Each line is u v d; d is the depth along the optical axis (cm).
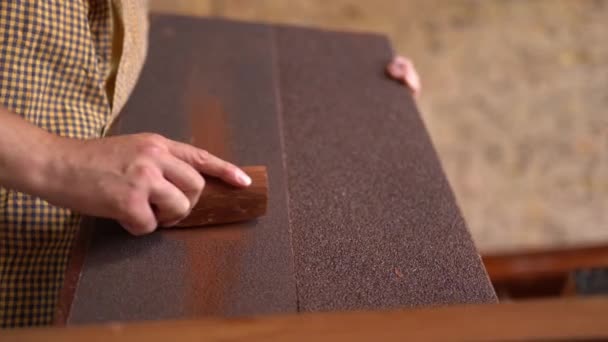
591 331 41
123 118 93
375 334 42
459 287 71
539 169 201
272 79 107
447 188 86
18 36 73
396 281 71
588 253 140
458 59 230
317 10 243
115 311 65
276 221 77
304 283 69
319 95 105
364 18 242
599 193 196
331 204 81
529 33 242
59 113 78
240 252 72
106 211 65
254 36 120
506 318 42
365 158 91
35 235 74
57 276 76
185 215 70
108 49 83
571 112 217
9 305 74
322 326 43
